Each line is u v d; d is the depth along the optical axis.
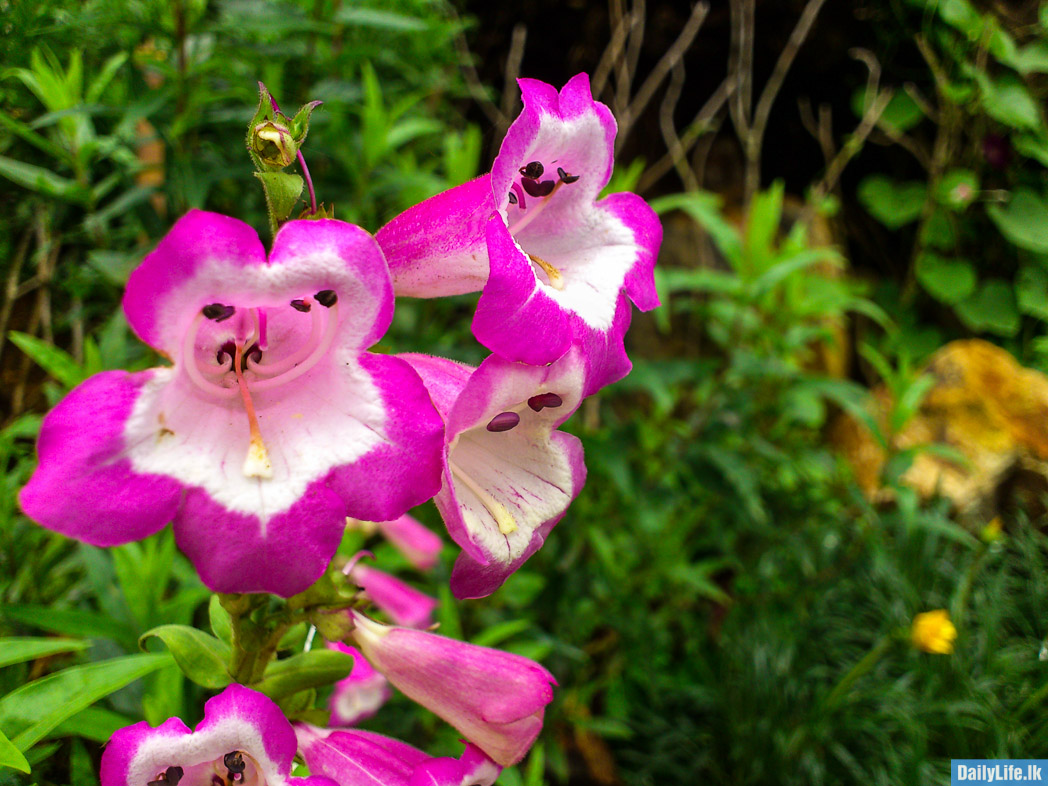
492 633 0.25
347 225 0.14
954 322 0.66
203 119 0.27
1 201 0.27
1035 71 0.60
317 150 0.28
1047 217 0.60
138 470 0.14
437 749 0.27
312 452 0.14
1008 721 0.29
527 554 0.16
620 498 0.38
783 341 0.37
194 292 0.14
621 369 0.16
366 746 0.17
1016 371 0.49
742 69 0.61
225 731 0.14
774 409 0.38
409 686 0.17
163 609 0.21
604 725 0.33
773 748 0.31
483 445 0.17
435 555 0.27
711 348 0.53
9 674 0.21
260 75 0.30
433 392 0.16
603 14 0.61
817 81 0.67
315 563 0.14
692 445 0.36
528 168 0.16
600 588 0.37
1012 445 0.46
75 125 0.25
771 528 0.39
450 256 0.16
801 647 0.35
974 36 0.56
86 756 0.19
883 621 0.34
